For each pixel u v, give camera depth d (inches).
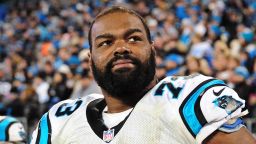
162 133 62.9
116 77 66.0
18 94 295.9
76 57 301.1
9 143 84.1
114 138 65.1
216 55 257.1
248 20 354.3
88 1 481.7
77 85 240.7
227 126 60.4
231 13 350.9
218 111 60.6
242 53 253.4
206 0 378.0
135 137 63.7
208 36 310.0
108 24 67.7
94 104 72.0
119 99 68.4
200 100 62.3
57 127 71.0
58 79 263.3
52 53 371.2
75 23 440.1
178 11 378.6
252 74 241.6
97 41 67.9
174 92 65.4
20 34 474.0
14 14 522.3
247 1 378.6
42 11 501.0
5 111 233.1
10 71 372.5
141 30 67.5
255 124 171.0
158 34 329.1
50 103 241.8
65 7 491.2
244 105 62.7
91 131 67.6
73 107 73.0
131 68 65.6
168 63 238.1
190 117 61.6
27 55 407.8
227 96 62.0
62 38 399.5
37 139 71.8
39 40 440.5
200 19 349.4
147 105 65.6
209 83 64.6
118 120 67.1
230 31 334.6
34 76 337.1
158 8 405.1
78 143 67.7
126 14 68.3
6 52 450.6
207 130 60.3
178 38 316.5
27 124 223.1
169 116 63.1
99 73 67.7
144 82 67.1
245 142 60.5
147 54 67.1
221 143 60.5
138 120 64.8
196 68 223.3
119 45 65.9
